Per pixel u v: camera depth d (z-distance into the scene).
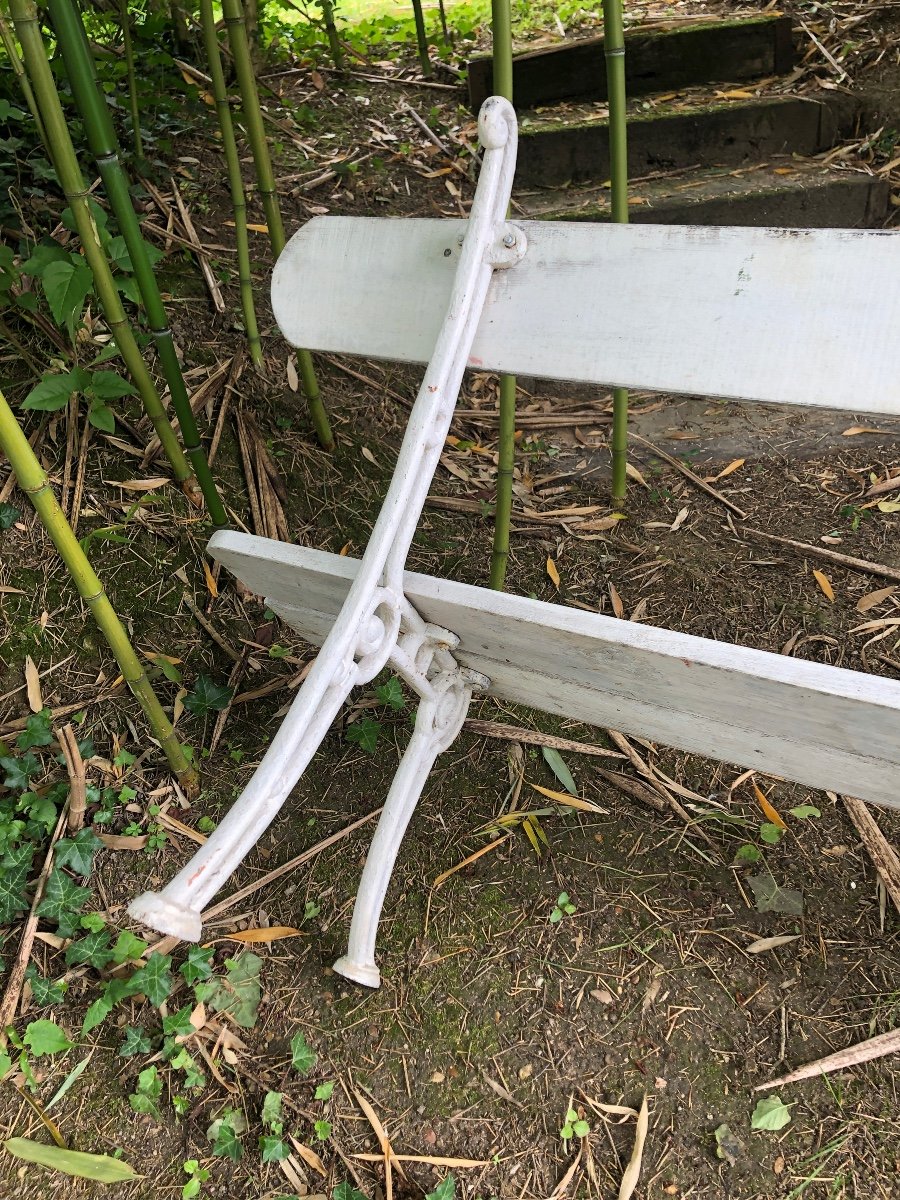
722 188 3.17
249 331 2.43
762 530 2.33
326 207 3.08
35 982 1.52
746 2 3.95
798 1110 1.37
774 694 1.11
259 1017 1.54
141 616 2.02
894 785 1.21
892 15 3.65
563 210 3.15
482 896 1.66
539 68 3.58
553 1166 1.35
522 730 1.93
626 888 1.65
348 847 1.76
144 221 2.64
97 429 2.17
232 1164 1.38
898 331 1.05
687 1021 1.48
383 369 2.72
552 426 2.77
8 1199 1.35
